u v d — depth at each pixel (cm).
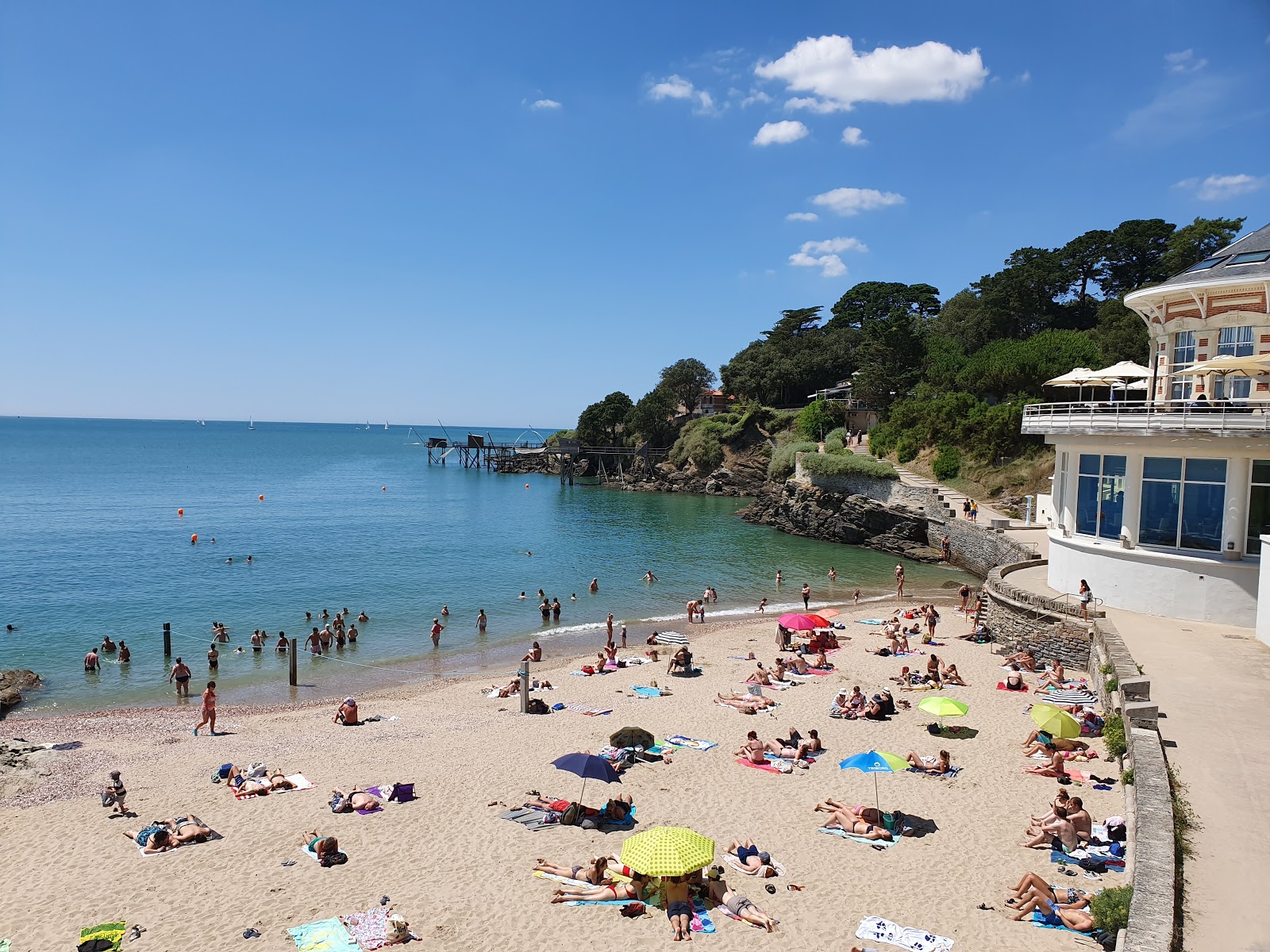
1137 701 1955
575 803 1858
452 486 14050
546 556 6531
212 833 1803
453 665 3594
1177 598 2853
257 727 2641
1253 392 3111
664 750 2306
